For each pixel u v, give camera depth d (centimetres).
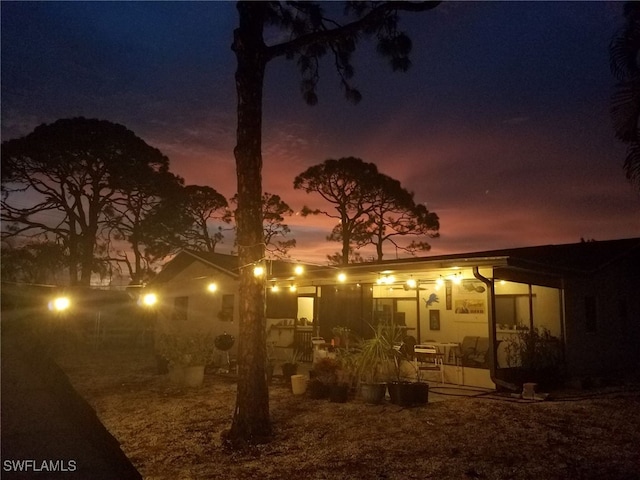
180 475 560
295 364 1192
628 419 788
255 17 757
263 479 544
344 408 883
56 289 2375
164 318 2044
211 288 1791
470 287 1416
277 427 757
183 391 1098
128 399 1005
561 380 1172
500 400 951
